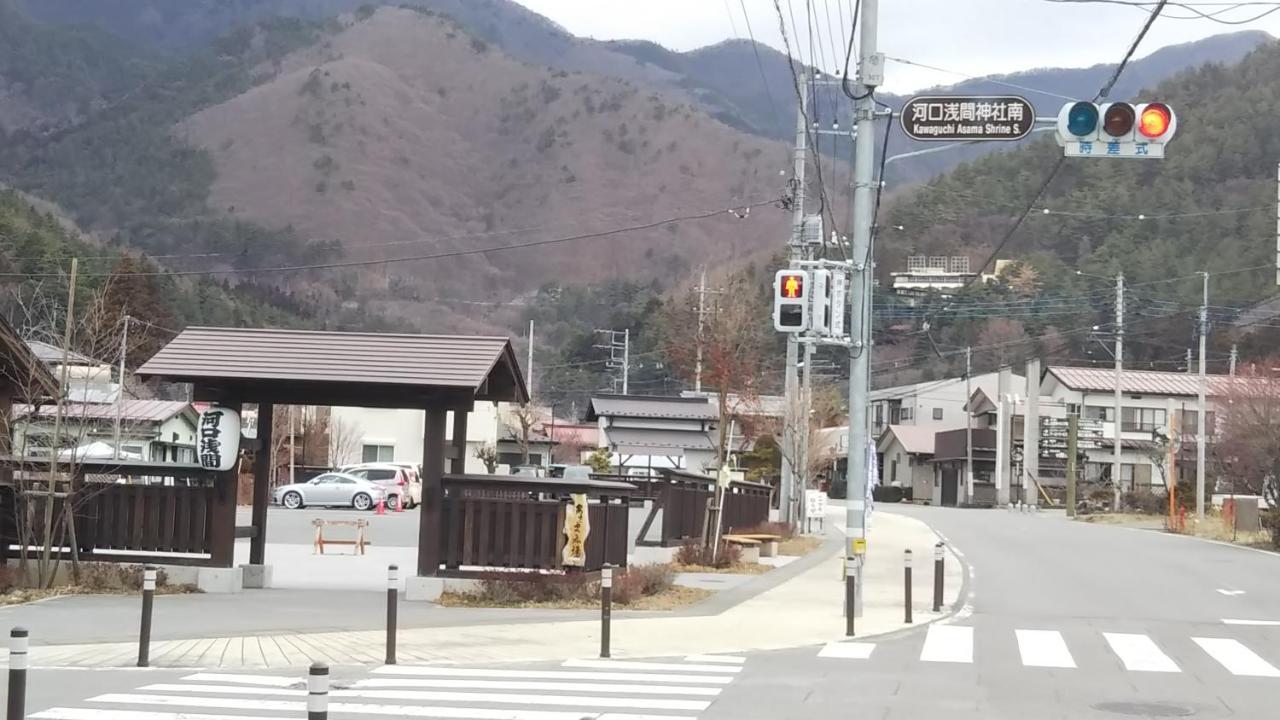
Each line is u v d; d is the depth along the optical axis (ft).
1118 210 207.10
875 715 33.71
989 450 254.27
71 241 215.10
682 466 167.94
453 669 41.19
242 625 50.19
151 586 40.81
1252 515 131.95
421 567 60.59
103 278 179.63
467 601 59.31
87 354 92.99
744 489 112.68
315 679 19.29
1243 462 151.74
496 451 222.48
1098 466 244.83
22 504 61.98
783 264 209.56
